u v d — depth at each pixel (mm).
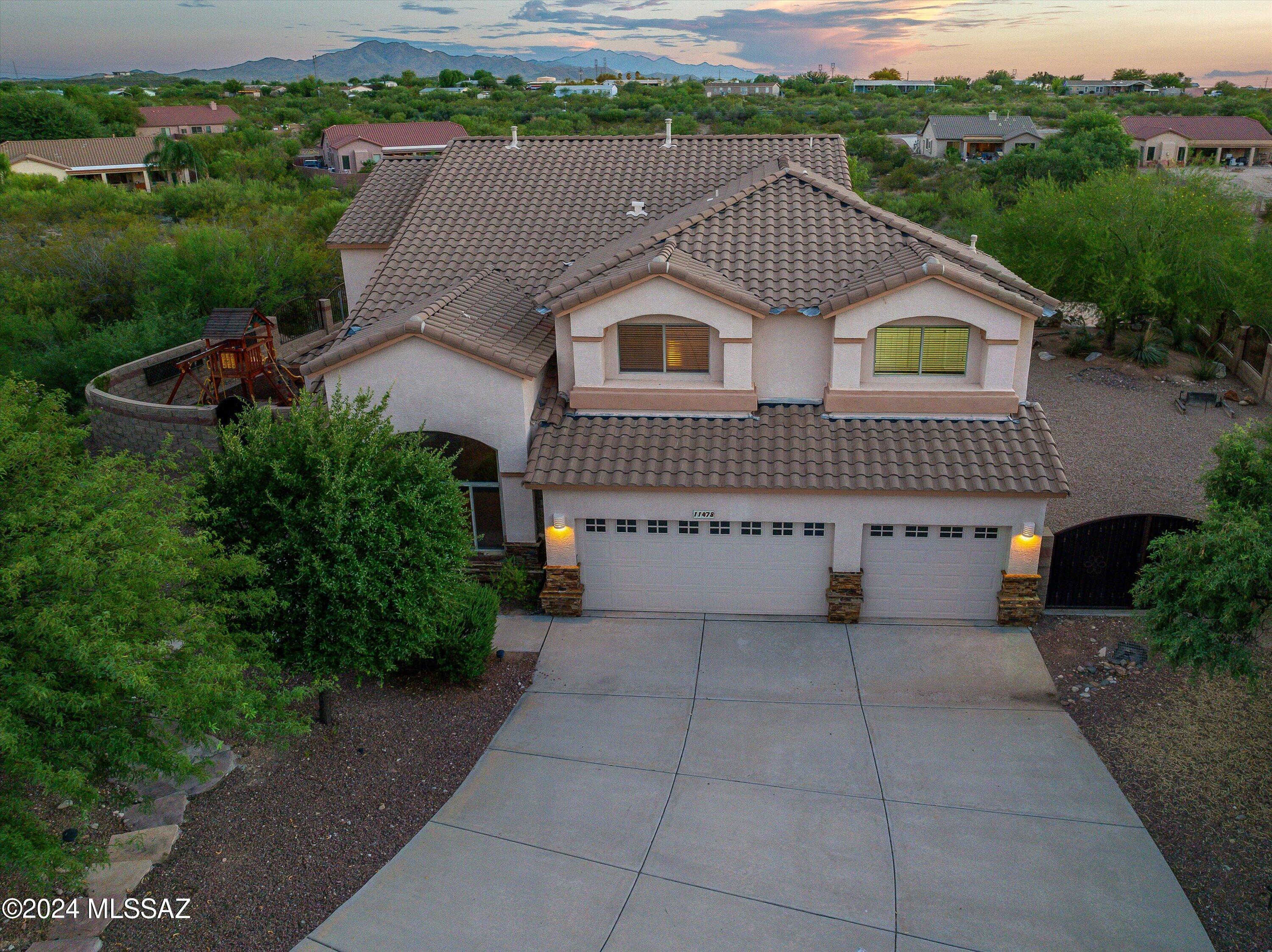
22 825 7859
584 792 12234
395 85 166125
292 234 39000
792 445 16172
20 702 7602
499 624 16766
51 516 8711
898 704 14125
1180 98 126625
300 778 12266
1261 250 28125
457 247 20797
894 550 16266
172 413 22438
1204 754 12617
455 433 16734
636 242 18109
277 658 11961
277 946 9625
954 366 16547
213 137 85375
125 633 8742
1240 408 25531
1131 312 29688
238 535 11867
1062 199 30219
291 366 19500
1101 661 14938
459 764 12812
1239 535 10633
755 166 23188
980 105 124500
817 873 10742
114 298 35281
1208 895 10344
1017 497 15328
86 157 77875
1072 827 11445
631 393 16875
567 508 16344
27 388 10516
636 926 9961
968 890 10445
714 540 16531
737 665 15328
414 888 10484
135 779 9000
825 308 15766
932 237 17953
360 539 11711
